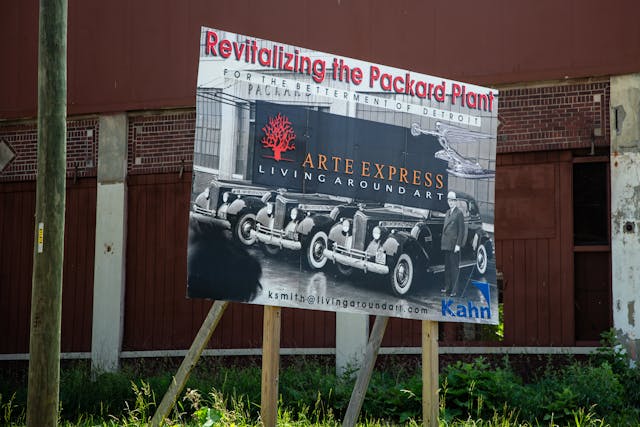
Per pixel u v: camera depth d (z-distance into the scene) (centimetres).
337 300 877
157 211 1677
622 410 1187
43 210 836
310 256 870
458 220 944
